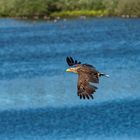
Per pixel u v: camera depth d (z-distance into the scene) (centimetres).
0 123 4528
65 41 9588
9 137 4169
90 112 4734
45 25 11556
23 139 4103
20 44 9494
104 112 4731
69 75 6500
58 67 7206
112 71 6650
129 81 5947
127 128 4266
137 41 9044
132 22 11081
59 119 4569
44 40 9788
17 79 6438
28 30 11031
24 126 4422
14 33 10725
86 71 1433
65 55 8275
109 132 4153
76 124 4406
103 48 8594
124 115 4622
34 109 4944
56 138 4081
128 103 4988
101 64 7238
